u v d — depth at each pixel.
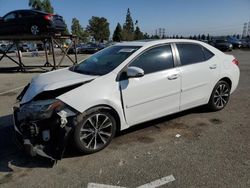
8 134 4.58
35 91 3.79
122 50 4.51
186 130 4.63
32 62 20.19
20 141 3.78
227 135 4.39
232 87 5.69
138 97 4.12
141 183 3.11
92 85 3.75
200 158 3.63
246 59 18.28
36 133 3.46
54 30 13.20
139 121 4.27
